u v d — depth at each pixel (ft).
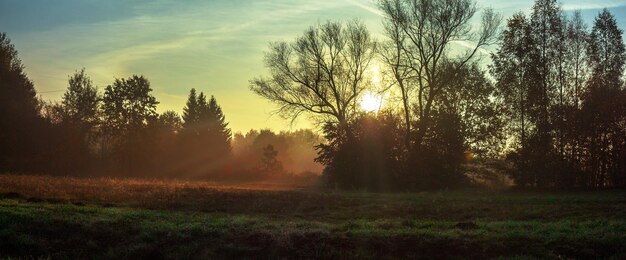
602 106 116.78
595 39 125.08
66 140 225.35
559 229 48.98
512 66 128.88
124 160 262.88
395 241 45.34
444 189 123.03
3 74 191.42
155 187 95.55
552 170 120.26
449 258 42.80
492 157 142.51
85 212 55.67
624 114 115.75
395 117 142.61
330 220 60.64
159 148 272.10
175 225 49.85
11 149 193.16
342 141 138.62
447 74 143.95
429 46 143.54
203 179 204.95
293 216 63.62
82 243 45.47
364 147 135.03
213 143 292.20
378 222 54.85
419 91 145.07
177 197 79.00
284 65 157.07
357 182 134.51
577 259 42.09
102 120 260.01
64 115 231.09
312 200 80.89
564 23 125.90
